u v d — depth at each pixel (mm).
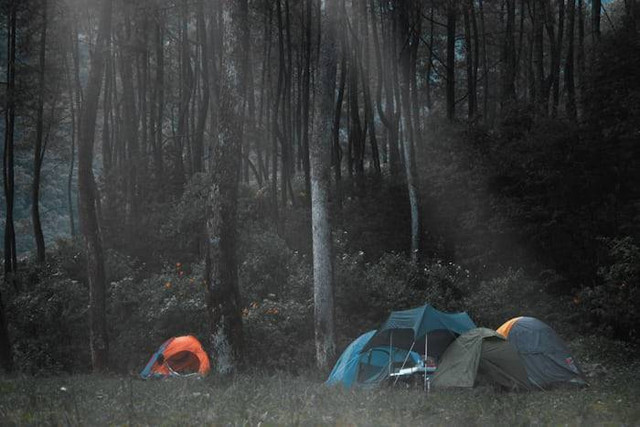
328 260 18109
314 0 38531
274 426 7469
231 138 15094
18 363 21812
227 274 14969
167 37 42875
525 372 13578
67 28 32469
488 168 28562
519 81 45656
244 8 15336
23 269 31094
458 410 9297
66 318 23672
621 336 22734
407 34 33219
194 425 7523
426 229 29656
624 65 27016
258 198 31297
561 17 34938
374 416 8500
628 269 21531
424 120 42812
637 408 9219
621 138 26312
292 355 21047
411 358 14875
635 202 26156
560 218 27375
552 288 26703
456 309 23609
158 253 28812
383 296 23156
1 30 38000
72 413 8328
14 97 32375
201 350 18406
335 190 34750
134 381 15742
